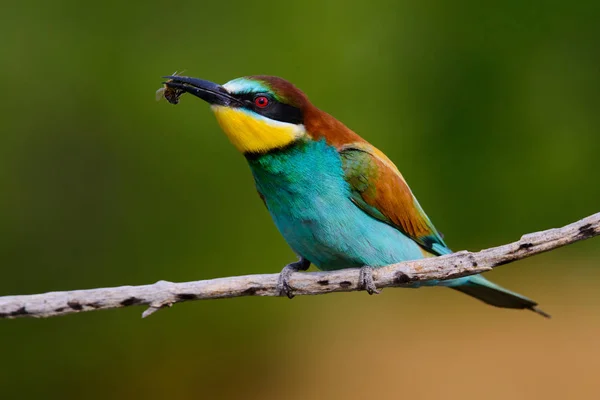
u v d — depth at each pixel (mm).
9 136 12828
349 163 7820
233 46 13812
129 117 13203
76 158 13031
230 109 7586
